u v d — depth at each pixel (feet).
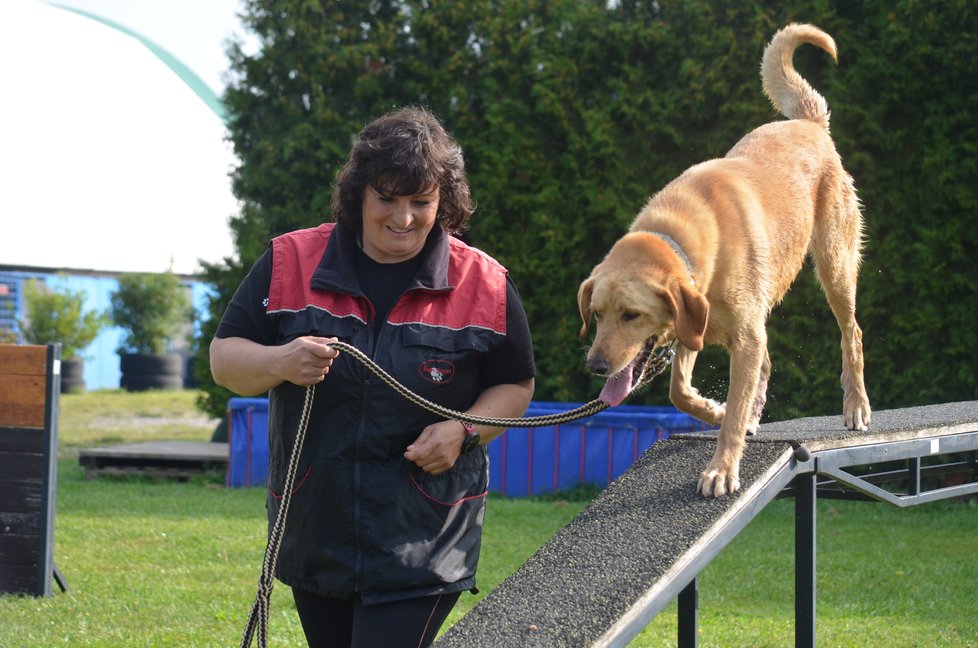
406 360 9.08
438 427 9.00
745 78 32.83
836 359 31.81
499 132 35.78
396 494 8.96
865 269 31.91
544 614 9.13
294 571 9.21
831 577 23.09
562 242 35.12
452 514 9.29
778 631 18.65
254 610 8.89
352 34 38.52
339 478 8.93
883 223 31.89
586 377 35.83
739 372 12.00
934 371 31.63
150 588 21.95
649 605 9.27
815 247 14.71
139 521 29.43
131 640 18.04
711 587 22.40
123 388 90.22
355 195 9.21
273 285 9.31
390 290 9.38
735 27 33.04
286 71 38.88
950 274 31.22
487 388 9.84
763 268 12.55
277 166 38.96
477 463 9.56
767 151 13.82
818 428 14.49
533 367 9.86
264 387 8.93
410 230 9.12
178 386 91.56
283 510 8.75
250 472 36.52
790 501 33.37
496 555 25.04
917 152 31.50
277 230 39.11
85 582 22.52
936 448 14.23
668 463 12.30
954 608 20.45
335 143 38.01
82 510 31.35
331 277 9.17
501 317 9.48
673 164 34.32
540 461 34.14
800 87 15.61
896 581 22.66
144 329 97.71
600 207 34.42
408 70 37.78
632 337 11.42
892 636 18.30
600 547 10.31
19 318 92.89
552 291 35.83
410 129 9.02
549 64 34.91
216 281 41.57
